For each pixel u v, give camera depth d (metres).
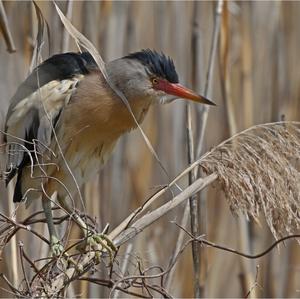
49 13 7.88
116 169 8.61
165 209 5.63
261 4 8.91
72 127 6.50
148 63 6.64
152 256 8.15
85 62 6.66
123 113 6.62
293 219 5.53
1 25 6.65
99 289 7.66
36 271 5.20
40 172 6.43
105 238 5.62
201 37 8.00
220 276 8.80
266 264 8.41
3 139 6.66
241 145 5.71
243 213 5.58
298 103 8.95
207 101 6.62
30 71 6.26
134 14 8.95
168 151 9.03
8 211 6.68
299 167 5.70
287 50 9.14
